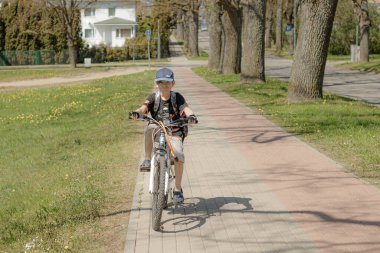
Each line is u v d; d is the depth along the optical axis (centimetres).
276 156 1170
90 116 2216
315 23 1977
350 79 3828
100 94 3147
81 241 686
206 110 1986
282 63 6300
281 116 1752
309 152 1199
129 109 2242
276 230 707
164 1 7138
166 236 694
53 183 1070
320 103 1989
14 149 1633
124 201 866
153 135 748
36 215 837
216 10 4138
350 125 1520
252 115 1814
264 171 1038
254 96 2392
